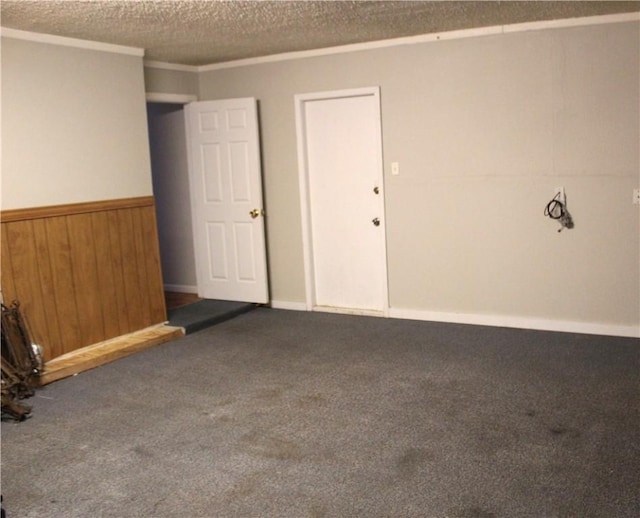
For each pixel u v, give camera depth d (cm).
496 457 304
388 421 350
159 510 274
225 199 619
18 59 429
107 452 330
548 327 510
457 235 534
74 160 469
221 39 496
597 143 475
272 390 406
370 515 262
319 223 602
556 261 500
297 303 618
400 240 559
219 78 620
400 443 324
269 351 488
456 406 366
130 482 298
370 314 582
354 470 299
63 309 464
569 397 370
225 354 485
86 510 276
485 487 279
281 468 305
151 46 512
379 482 288
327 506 271
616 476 283
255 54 577
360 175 574
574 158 483
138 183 522
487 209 519
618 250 479
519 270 515
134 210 518
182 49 530
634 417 339
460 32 505
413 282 560
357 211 581
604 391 376
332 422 353
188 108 623
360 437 333
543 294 509
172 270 685
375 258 580
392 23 466
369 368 438
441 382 405
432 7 419
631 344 464
